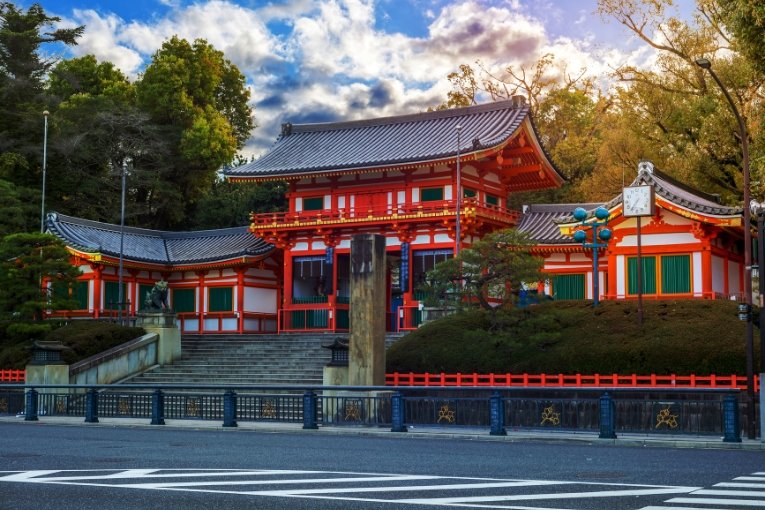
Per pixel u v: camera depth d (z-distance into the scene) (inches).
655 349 1266.0
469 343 1425.9
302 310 2155.5
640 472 637.9
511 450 823.1
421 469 649.0
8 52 2888.8
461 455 765.3
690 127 2170.3
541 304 1502.2
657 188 1579.7
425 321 1644.9
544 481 576.1
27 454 762.2
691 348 1248.8
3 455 753.6
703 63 1170.6
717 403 952.9
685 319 1339.8
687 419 967.0
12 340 1787.6
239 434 1025.5
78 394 1330.0
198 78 3280.0
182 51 3292.3
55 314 2192.4
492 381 1325.0
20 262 1796.3
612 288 1649.9
